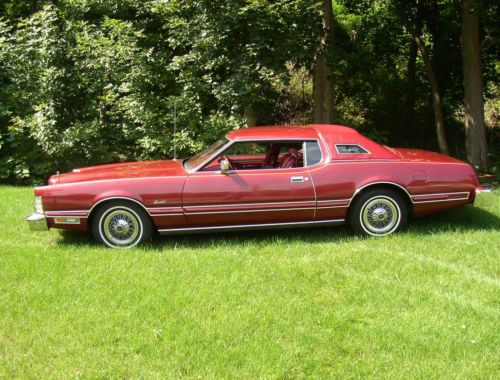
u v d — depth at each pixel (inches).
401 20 449.4
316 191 210.4
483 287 163.5
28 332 137.4
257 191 207.6
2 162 379.9
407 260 189.0
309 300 155.2
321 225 217.3
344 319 141.5
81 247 210.5
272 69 305.0
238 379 114.6
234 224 211.5
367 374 116.3
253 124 374.3
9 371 119.3
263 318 142.1
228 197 206.7
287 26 307.7
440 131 446.6
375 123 515.8
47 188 205.5
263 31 303.3
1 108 370.9
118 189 203.9
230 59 326.6
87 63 370.3
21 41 381.4
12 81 386.3
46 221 206.4
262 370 116.8
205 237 226.2
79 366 120.5
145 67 369.1
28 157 379.2
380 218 219.0
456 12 444.8
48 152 361.7
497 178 357.1
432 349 125.7
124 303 153.5
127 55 366.9
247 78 315.3
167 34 398.0
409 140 513.3
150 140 358.6
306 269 180.2
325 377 115.3
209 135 349.4
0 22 390.0
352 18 515.2
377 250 200.5
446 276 173.3
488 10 364.5
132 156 406.0
